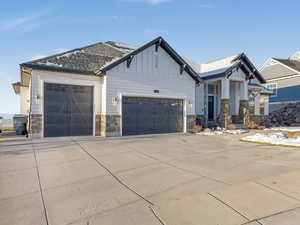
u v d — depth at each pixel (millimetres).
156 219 3062
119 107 12539
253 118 18938
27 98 18344
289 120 23875
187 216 3102
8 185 4586
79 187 4465
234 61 16922
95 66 12891
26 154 7512
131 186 4480
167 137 12258
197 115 17203
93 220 3094
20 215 3301
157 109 13945
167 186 4418
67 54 13289
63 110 11789
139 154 7621
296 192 3799
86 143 9891
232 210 3215
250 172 5191
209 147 9031
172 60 14375
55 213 3342
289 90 26062
